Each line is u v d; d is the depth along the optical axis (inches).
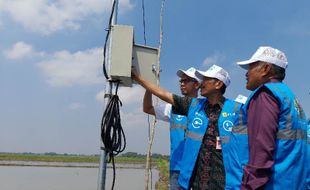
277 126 97.0
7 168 1608.0
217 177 134.0
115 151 151.7
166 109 173.6
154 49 154.4
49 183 970.7
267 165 94.1
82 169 1749.5
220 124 136.8
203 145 138.7
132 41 148.7
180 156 164.6
